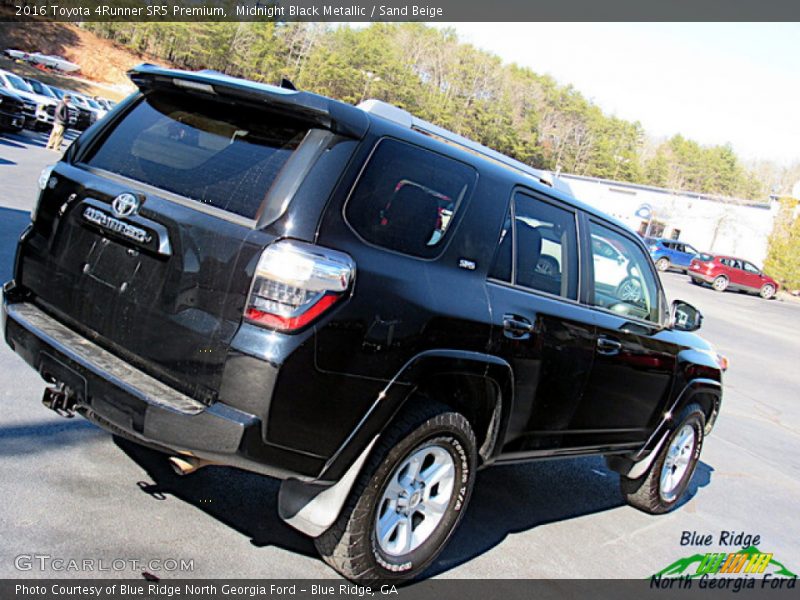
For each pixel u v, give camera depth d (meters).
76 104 34.84
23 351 3.03
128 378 2.73
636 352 4.33
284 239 2.60
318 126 2.79
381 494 2.91
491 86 114.62
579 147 129.62
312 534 2.87
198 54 90.06
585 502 5.06
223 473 3.88
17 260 3.39
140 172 3.04
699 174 139.38
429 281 3.00
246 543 3.23
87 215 3.06
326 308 2.61
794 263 38.72
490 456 3.50
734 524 5.38
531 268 3.65
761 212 49.53
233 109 3.00
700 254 34.84
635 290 4.59
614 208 53.25
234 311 2.60
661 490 5.08
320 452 2.73
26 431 3.83
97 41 91.12
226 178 2.83
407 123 3.40
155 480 3.60
